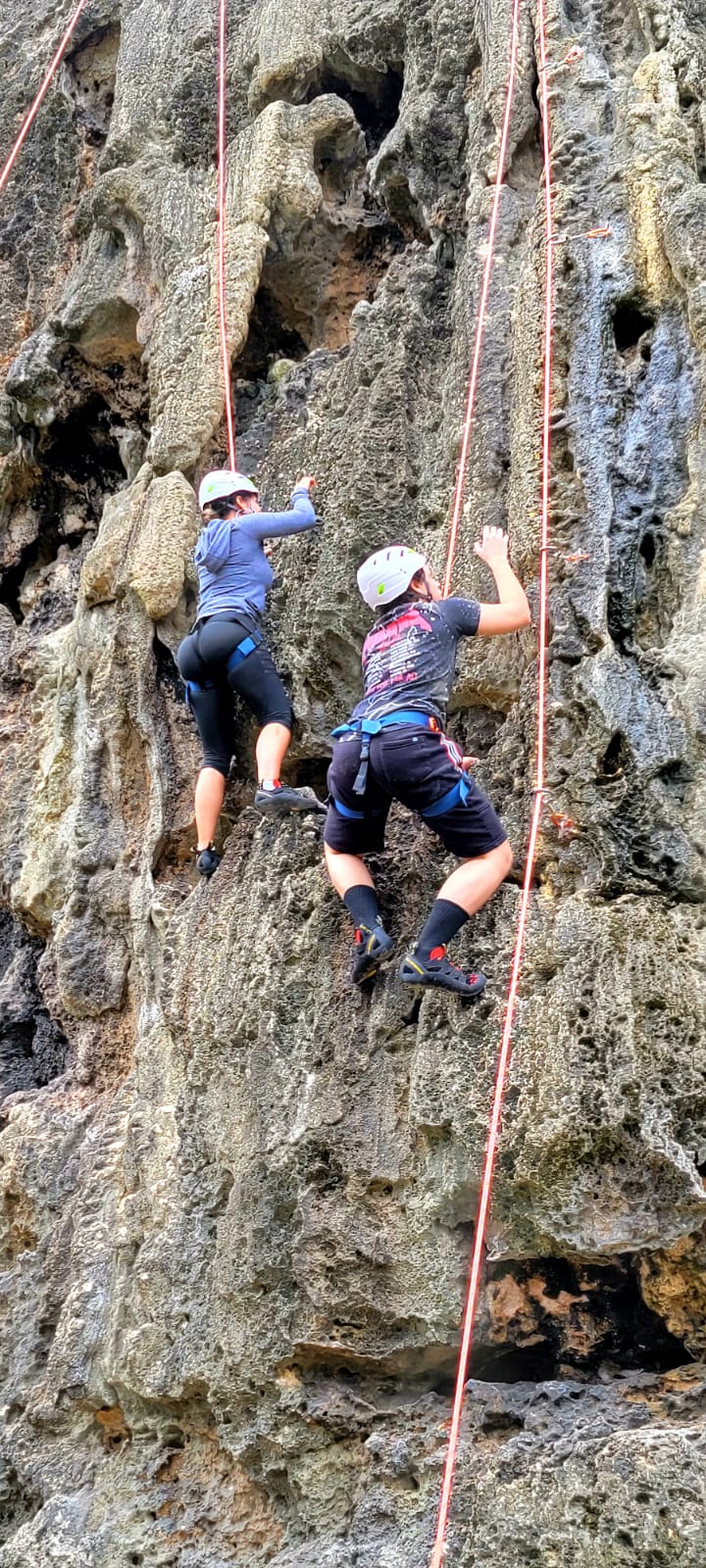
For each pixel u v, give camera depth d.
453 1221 4.62
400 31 6.94
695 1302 4.36
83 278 7.52
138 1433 5.34
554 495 5.21
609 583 5.05
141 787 6.42
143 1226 5.50
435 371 6.13
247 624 5.48
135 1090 5.86
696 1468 3.88
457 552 5.49
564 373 5.37
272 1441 4.82
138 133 7.65
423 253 6.41
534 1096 4.41
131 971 6.17
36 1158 6.00
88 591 6.71
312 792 5.35
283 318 7.10
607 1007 4.39
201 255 6.98
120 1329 5.41
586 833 4.73
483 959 4.72
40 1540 5.16
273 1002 5.18
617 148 5.72
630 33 6.09
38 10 9.10
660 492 5.17
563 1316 4.53
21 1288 5.85
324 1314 4.73
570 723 4.90
